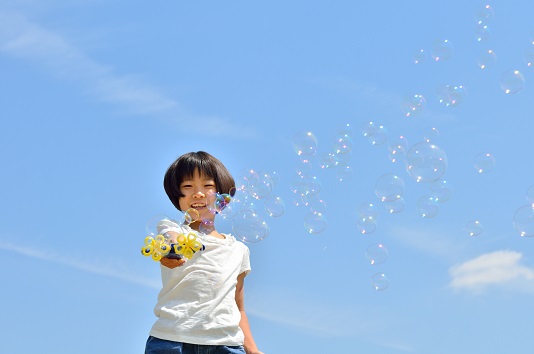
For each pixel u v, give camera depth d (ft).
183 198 9.34
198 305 8.38
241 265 9.23
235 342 8.52
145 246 8.13
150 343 8.33
